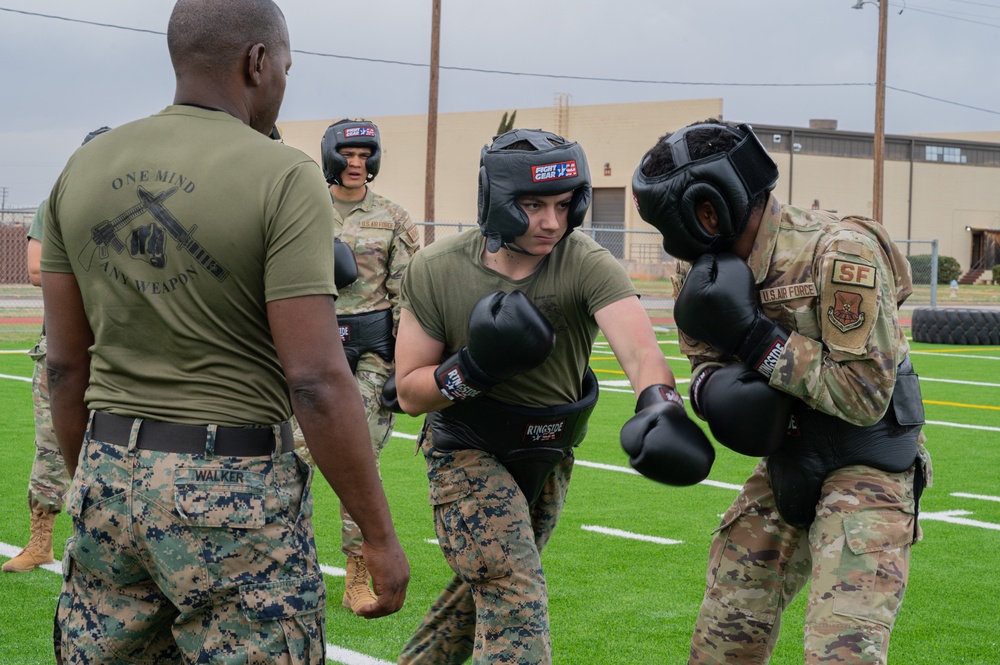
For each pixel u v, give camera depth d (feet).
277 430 8.15
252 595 7.75
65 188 8.46
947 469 28.17
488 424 10.82
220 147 8.03
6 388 40.40
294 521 8.07
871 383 9.35
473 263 11.18
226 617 7.80
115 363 8.11
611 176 152.15
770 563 10.56
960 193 166.91
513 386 10.96
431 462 11.21
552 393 11.10
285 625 7.84
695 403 10.31
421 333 11.30
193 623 7.90
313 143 180.55
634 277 110.22
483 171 10.52
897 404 9.84
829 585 9.44
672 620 16.16
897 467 9.78
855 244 9.45
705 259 9.82
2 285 81.05
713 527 21.95
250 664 7.73
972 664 14.48
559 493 11.84
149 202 7.98
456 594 11.65
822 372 9.33
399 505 23.63
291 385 7.86
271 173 7.90
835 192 154.92
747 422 9.59
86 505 7.97
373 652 14.82
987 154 169.27
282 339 7.84
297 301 7.80
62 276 8.59
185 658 7.95
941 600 17.29
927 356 58.65
